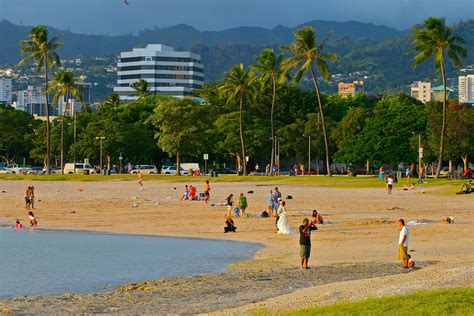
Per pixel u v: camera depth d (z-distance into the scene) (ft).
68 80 536.01
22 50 495.41
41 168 635.25
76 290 100.17
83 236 172.65
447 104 488.44
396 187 339.36
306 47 419.95
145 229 185.78
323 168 642.22
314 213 187.52
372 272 106.63
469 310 67.72
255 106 588.09
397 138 480.23
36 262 129.80
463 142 448.65
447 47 378.32
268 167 538.47
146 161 616.80
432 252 128.47
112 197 298.56
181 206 251.39
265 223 195.21
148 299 89.92
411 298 74.23
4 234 177.78
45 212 235.61
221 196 296.10
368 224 185.16
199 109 515.09
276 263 121.39
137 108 634.84
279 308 78.38
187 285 99.76
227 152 563.48
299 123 574.56
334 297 82.79
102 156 574.97
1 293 98.48
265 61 479.00
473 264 109.50
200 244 154.40
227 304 84.94
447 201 261.24
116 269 120.57
